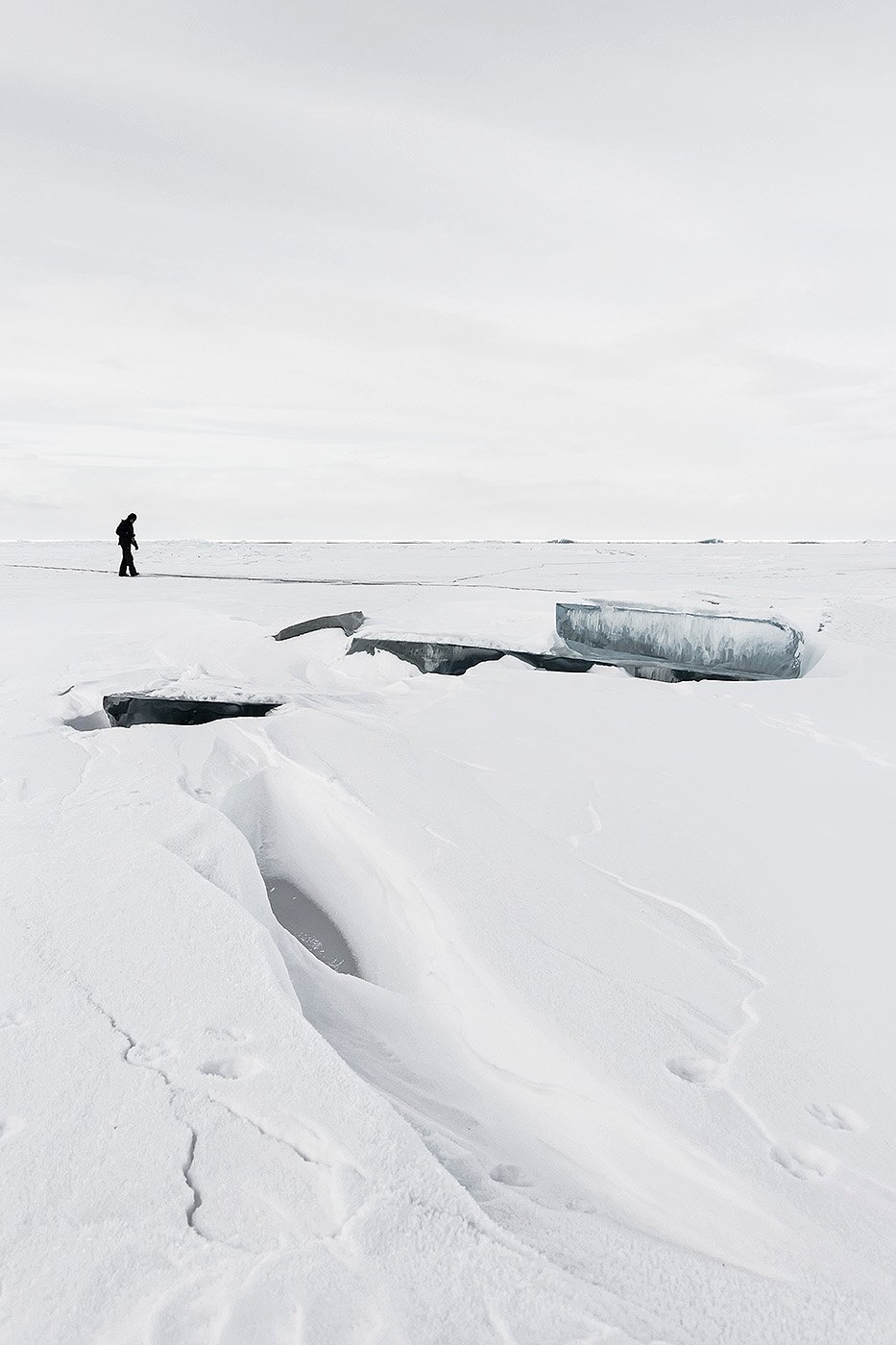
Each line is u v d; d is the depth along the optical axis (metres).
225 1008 2.27
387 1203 1.63
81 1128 1.84
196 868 3.24
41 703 6.27
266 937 2.65
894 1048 2.10
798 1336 1.42
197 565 23.27
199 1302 1.43
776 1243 1.63
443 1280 1.48
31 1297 1.45
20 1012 2.26
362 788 3.94
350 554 31.97
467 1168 1.87
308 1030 2.17
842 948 2.56
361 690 6.54
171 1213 1.62
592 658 7.23
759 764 4.25
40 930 2.68
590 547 48.84
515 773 4.16
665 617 7.53
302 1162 1.74
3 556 28.44
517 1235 1.65
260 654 7.49
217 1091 1.95
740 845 3.29
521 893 2.95
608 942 2.63
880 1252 1.57
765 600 11.00
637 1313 1.45
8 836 3.46
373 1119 1.85
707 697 5.68
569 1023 2.23
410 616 10.15
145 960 2.51
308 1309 1.42
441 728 4.98
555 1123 2.10
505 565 23.89
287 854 3.92
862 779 3.98
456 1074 2.31
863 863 3.09
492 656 7.34
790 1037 2.17
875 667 6.60
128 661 7.91
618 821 3.56
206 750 4.81
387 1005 2.63
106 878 3.04
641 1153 1.92
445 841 3.37
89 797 3.95
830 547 51.78
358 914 3.33
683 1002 2.32
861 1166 1.75
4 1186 1.68
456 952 2.65
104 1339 1.37
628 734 4.82
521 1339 1.38
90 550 36.66
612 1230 1.71
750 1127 1.86
